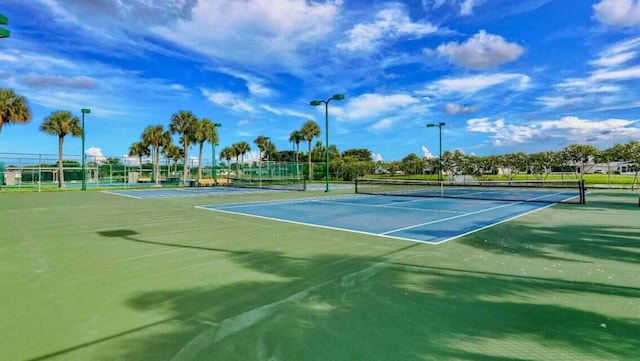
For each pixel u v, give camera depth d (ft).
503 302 14.65
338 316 13.29
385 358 10.28
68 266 20.12
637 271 18.99
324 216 42.52
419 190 100.32
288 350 10.78
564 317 13.12
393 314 13.46
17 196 78.43
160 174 163.02
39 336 11.64
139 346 11.03
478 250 24.30
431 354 10.52
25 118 106.83
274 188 112.78
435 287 16.56
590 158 115.44
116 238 28.53
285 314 13.48
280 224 36.11
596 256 22.44
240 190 102.01
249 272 19.01
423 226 34.86
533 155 129.90
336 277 18.16
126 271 19.12
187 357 10.39
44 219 39.88
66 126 115.75
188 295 15.52
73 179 146.10
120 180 156.35
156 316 13.29
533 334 11.80
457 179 151.12
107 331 12.04
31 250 24.21
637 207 51.65
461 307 14.14
